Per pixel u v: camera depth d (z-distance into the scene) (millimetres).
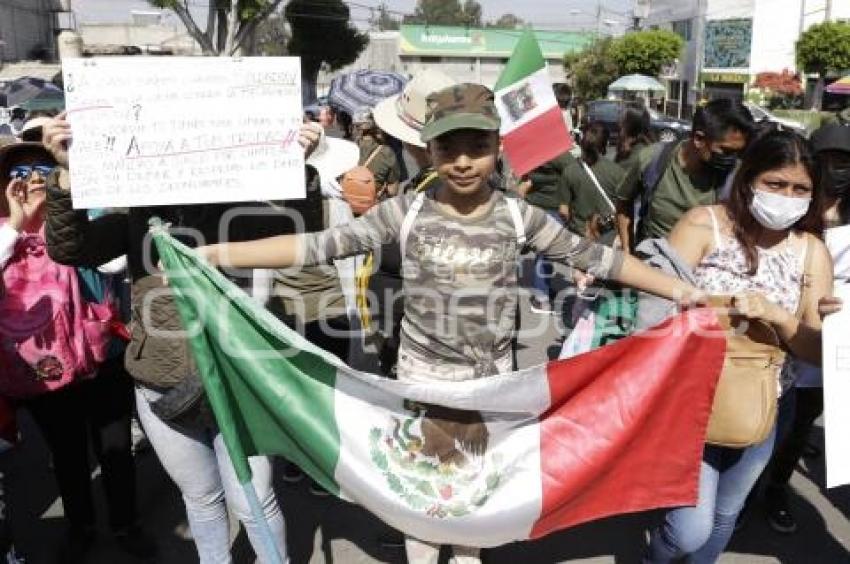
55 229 2562
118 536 3545
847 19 40031
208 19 26719
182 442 2801
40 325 3158
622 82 35281
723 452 2814
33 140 3049
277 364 2445
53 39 49719
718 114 3586
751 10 42125
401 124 3510
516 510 2520
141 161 2420
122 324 3480
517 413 2490
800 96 37812
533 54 3703
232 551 3594
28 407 3424
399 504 2516
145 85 2395
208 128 2445
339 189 3801
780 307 2539
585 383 2490
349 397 2480
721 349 2455
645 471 2568
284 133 2486
